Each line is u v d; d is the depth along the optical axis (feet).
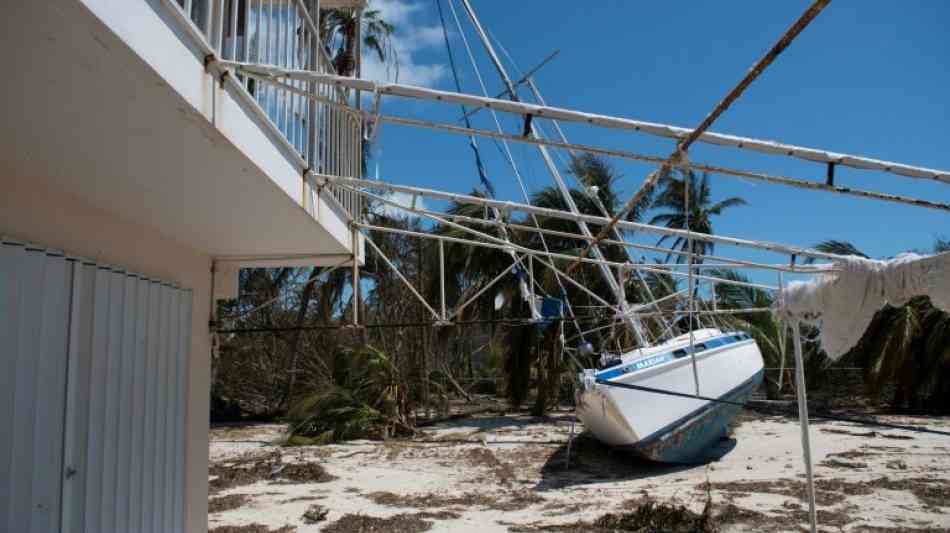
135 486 16.62
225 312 101.19
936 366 83.66
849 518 32.76
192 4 12.21
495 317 88.89
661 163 14.08
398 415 73.92
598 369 49.19
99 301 15.30
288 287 104.58
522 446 61.82
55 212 14.23
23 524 12.54
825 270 18.29
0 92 9.87
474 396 118.52
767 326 94.73
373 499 40.86
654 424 48.65
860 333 17.16
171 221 17.90
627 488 43.11
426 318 95.61
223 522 35.06
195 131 11.50
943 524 31.60
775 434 64.90
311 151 18.72
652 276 73.00
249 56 14.35
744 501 37.24
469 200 22.18
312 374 100.42
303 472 48.80
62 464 13.76
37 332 13.25
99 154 12.59
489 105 13.61
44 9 7.60
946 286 15.43
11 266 12.69
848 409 90.07
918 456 51.44
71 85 9.63
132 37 8.71
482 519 35.17
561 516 35.42
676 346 52.49
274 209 17.16
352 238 24.70
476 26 34.19
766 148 13.58
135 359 16.93
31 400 13.00
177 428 19.48
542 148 42.29
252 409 104.06
